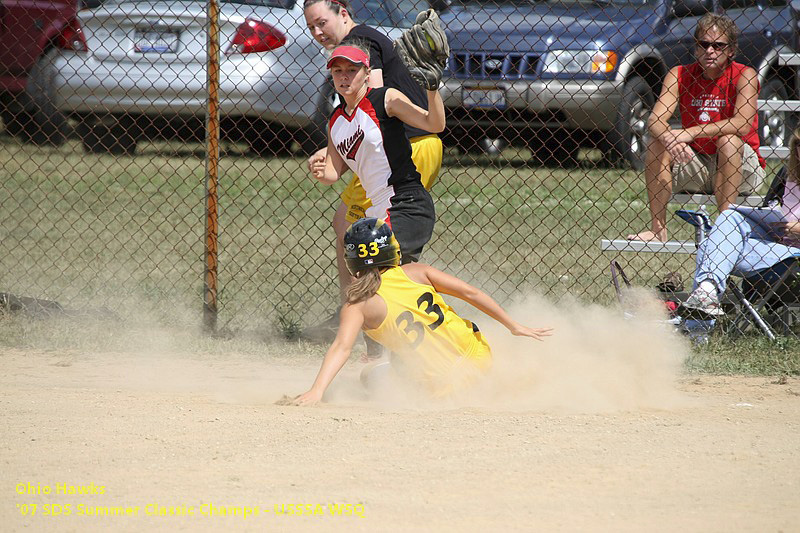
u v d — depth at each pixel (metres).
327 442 14.25
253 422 15.38
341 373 20.41
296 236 33.09
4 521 11.30
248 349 22.22
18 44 41.34
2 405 16.67
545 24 38.03
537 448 13.96
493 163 43.94
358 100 17.89
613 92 38.59
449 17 40.06
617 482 12.53
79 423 15.38
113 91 39.50
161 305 25.31
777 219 22.33
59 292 26.22
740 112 24.22
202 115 39.59
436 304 16.91
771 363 20.56
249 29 38.62
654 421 15.66
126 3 39.50
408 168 18.20
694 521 11.20
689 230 32.81
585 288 25.59
